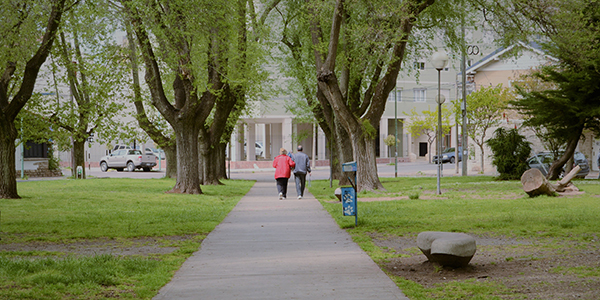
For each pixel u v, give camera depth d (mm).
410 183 28109
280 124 66562
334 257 8375
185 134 22500
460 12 24875
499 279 6656
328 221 13102
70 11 19797
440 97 21266
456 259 7227
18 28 18453
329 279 6812
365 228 11594
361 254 8602
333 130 27938
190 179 22641
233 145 65000
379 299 5820
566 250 8492
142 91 28281
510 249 8828
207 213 14781
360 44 21062
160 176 43312
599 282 6246
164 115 22312
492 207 15344
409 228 11523
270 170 56438
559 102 26688
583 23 20656
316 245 9570
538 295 5785
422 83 73875
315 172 50906
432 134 72875
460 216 13492
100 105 27391
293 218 13766
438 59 21219
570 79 26734
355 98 25219
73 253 8984
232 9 21359
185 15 19484
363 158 22625
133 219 13609
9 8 17656
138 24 20109
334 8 21156
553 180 28422
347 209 12008
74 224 12602
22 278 6637
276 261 8086
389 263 7945
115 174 47219
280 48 29047
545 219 12188
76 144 35875
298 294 6059
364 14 22016
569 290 5938
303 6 23031
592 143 37719
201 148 29781
